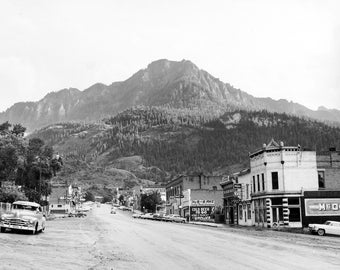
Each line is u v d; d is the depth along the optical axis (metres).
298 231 44.75
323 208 50.22
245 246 26.98
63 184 157.88
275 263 18.77
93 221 69.75
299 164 51.44
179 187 97.56
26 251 20.27
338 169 51.91
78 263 17.33
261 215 53.88
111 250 22.97
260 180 54.34
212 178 94.88
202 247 25.91
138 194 164.75
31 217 30.28
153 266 17.23
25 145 57.84
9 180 63.62
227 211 69.19
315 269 17.11
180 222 77.69
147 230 44.66
